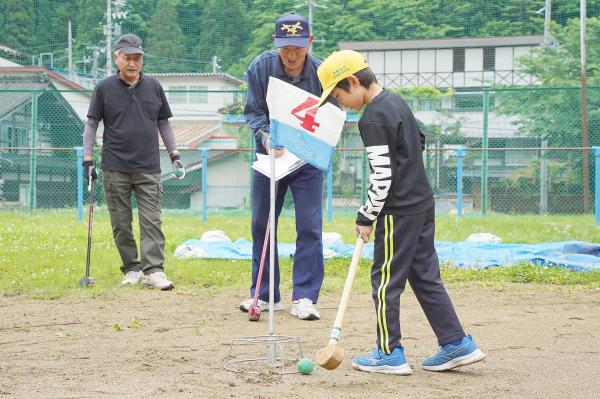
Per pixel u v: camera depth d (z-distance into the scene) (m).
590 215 21.20
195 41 32.66
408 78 33.72
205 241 12.68
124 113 8.75
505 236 15.20
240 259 11.14
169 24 32.59
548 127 25.88
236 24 32.22
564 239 14.80
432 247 5.07
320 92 7.19
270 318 5.33
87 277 8.84
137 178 8.80
